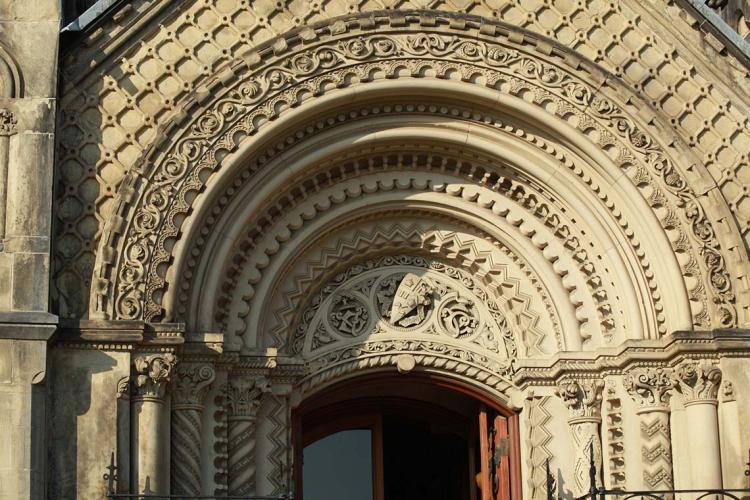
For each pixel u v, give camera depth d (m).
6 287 13.64
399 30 15.30
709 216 15.23
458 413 18.16
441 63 15.32
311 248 15.83
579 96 15.39
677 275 15.03
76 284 14.18
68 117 14.58
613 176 15.30
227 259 14.89
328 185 15.73
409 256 16.30
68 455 13.63
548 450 15.51
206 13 15.11
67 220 14.33
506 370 15.98
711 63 15.66
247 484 14.83
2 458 13.17
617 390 15.29
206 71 14.94
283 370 15.38
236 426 14.91
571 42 15.59
